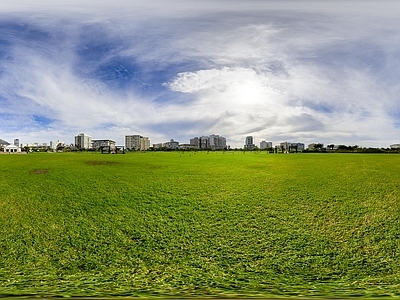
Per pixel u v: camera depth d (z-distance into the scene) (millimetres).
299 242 11570
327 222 13234
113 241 11734
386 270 9594
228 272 9586
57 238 11961
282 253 10812
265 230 12578
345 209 14523
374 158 34312
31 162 28047
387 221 13109
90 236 12109
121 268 9922
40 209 14695
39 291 8195
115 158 35188
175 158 36219
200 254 10812
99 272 9664
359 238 11766
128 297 7777
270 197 16375
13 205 15188
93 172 22406
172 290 8281
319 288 8398
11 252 10961
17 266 10086
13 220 13547
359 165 26219
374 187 17688
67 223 13234
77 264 10211
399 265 9867
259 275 9375
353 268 9766
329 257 10484
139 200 15922
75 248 11242
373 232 12180
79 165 25922
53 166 24922
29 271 9742
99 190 17531
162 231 12523
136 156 40406
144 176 21344
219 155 45125
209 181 19844
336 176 21000
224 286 8586
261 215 14047
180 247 11297
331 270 9672
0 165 25359
